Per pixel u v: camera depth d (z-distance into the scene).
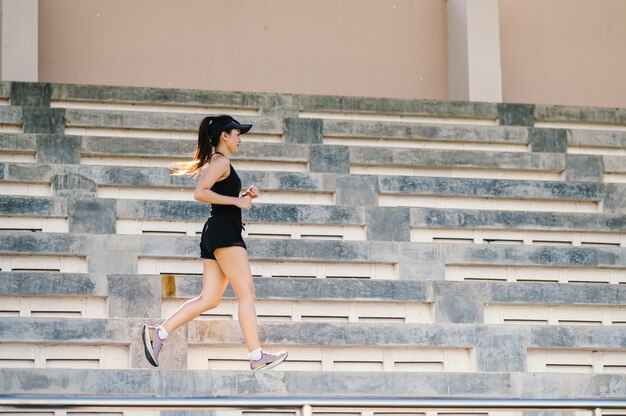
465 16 18.91
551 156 14.91
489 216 13.34
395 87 19.77
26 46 16.80
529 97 20.17
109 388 9.57
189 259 11.97
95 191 13.03
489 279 12.62
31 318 10.30
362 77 19.64
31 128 14.20
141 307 11.03
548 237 13.57
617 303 12.09
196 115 14.67
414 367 11.09
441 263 12.41
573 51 20.42
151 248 11.84
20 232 11.59
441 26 20.03
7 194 12.84
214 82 18.97
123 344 10.49
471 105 16.31
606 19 20.61
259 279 11.40
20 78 16.72
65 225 12.34
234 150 10.05
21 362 10.31
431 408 6.41
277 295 11.39
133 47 18.72
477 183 14.02
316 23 19.58
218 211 9.80
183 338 10.48
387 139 15.19
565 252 12.76
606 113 16.59
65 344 10.41
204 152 10.00
